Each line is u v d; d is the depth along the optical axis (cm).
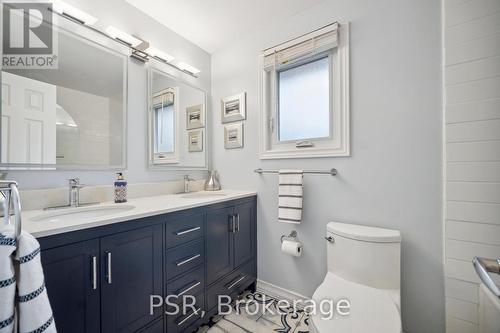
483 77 100
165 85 179
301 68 174
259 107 187
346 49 146
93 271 84
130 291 97
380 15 135
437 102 119
